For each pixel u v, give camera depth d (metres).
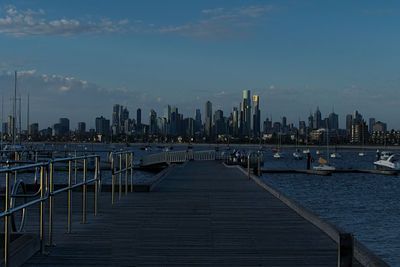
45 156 27.02
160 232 8.50
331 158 151.00
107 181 37.03
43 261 6.31
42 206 6.64
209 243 7.60
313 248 7.24
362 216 26.36
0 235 6.89
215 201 13.26
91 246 7.24
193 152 50.56
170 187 17.77
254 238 8.01
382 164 79.50
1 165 23.94
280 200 13.55
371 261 5.82
